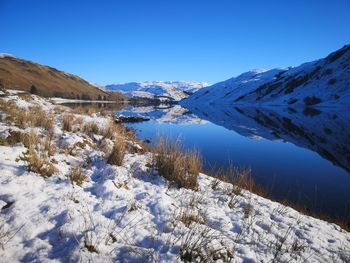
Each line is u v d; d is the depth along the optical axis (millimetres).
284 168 11648
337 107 55250
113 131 11367
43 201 4527
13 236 3646
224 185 6973
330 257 4348
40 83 118625
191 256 3740
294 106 69812
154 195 5477
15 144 6918
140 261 3502
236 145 16344
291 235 4855
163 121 29812
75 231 3848
